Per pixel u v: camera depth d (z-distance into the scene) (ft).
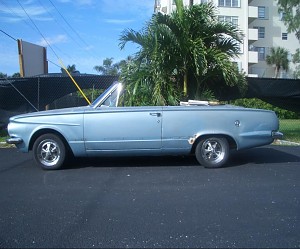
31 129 24.29
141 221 15.16
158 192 19.34
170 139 24.25
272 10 159.74
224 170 24.39
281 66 158.20
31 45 59.06
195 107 24.62
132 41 35.81
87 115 24.06
